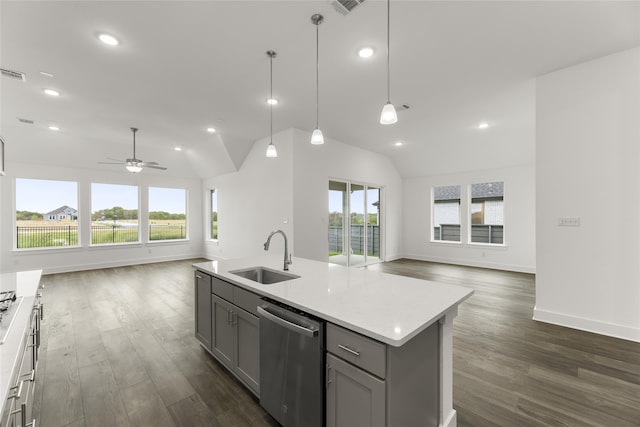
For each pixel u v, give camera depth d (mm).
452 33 2354
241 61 2773
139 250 6816
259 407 1815
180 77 3078
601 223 2740
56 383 2057
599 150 2736
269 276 2447
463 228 6691
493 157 5879
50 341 2729
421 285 1836
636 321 2594
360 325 1183
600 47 2555
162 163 6879
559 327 2949
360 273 2207
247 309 1877
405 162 7137
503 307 3656
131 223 6797
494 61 2783
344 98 3643
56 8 2031
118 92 3443
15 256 5336
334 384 1299
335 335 1292
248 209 5945
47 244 5758
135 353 2502
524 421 1654
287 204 4992
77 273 5746
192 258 7617
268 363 1652
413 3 2010
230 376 2152
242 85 3279
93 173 6160
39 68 2869
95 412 1763
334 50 2598
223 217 6816
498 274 5641
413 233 7570
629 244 2611
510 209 5969
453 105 3867
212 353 2299
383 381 1112
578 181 2846
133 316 3396
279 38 2418
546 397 1867
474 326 3035
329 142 5566
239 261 2758
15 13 2068
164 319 3303
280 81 3184
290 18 2170
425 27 2277
